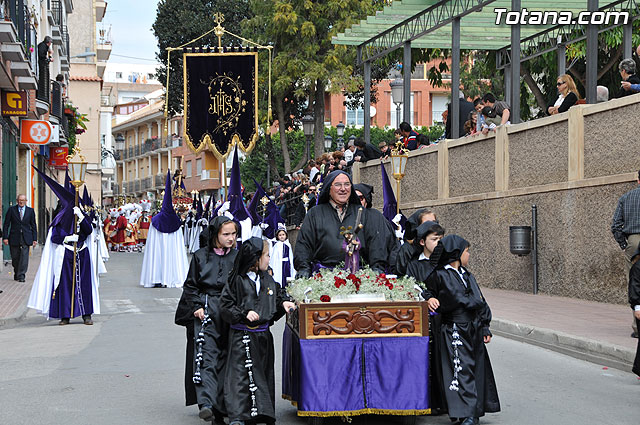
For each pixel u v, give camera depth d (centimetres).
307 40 3556
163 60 4553
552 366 973
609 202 1445
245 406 676
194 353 717
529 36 2356
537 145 1684
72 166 1451
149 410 780
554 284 1611
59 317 1419
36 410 783
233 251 746
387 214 1258
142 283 2166
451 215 2044
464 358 692
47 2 3625
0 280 2141
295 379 716
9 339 1275
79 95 5947
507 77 2514
